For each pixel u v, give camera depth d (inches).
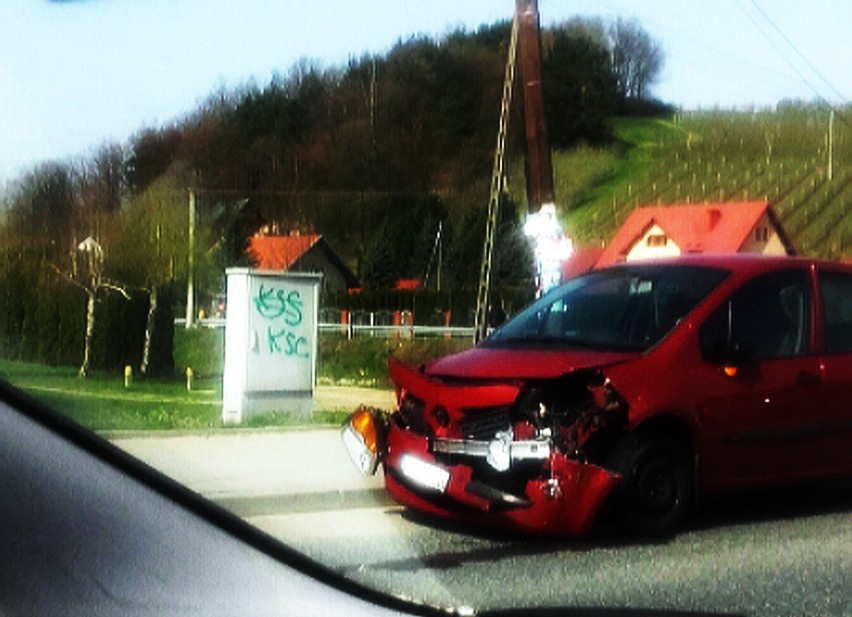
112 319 850.8
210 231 1227.9
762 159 2566.4
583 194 2415.1
